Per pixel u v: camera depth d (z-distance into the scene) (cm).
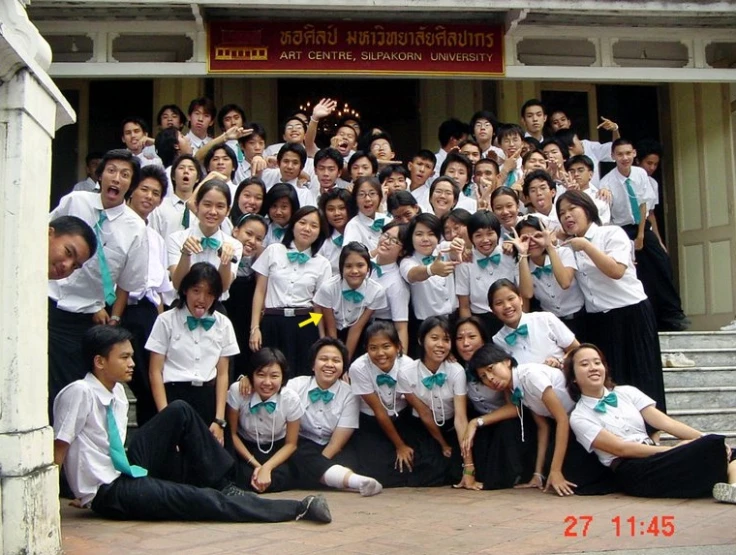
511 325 528
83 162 941
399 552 339
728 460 452
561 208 561
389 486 513
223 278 520
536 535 368
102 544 351
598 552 337
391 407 527
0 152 315
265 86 998
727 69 845
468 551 340
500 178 685
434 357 512
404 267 568
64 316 473
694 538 359
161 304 545
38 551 308
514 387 496
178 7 762
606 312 552
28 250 321
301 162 664
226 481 435
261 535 369
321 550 342
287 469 493
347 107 1014
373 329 514
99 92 954
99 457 408
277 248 571
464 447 503
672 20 838
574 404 496
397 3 757
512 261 578
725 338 735
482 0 768
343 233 617
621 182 759
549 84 993
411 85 1019
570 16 826
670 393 636
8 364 308
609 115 1002
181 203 599
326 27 802
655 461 451
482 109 1005
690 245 927
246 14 793
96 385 411
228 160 658
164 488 398
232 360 546
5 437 303
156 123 948
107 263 477
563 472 483
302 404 505
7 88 318
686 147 939
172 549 343
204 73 791
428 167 702
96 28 791
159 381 483
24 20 332
